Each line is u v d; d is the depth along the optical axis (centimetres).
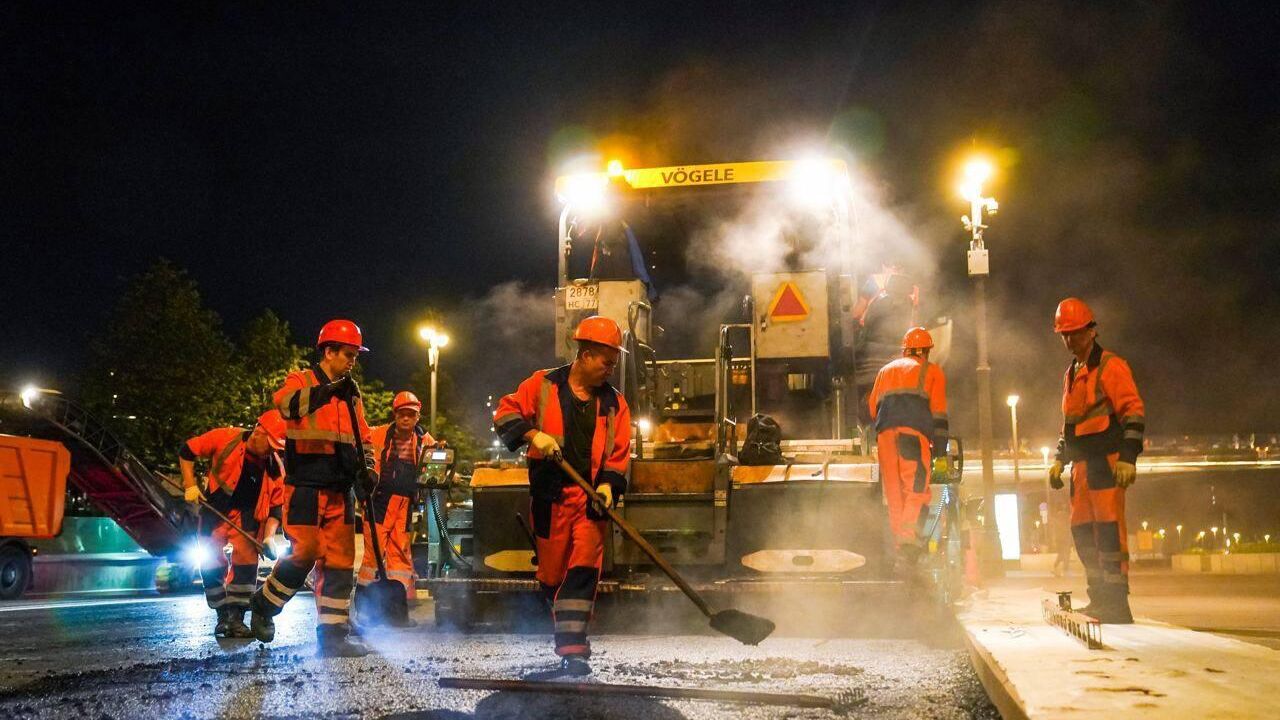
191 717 412
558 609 522
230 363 3275
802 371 902
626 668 545
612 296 939
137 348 2997
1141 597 1594
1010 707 362
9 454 648
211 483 791
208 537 797
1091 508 653
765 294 909
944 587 772
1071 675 381
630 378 887
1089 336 659
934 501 781
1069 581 2172
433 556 895
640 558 786
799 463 788
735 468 790
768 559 777
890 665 575
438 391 4522
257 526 782
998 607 847
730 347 865
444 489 903
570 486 532
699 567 786
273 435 754
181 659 607
